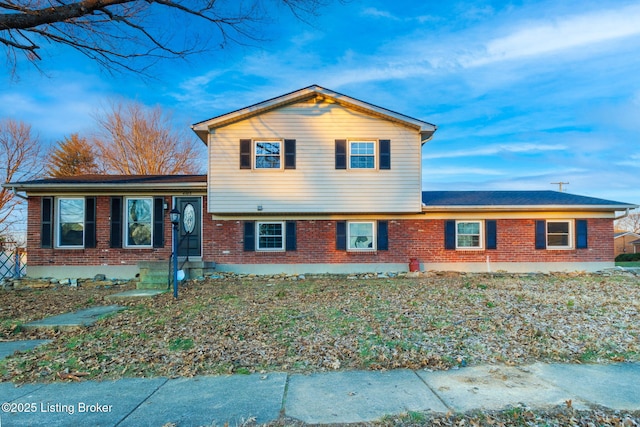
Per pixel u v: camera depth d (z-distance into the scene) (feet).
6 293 40.34
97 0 26.71
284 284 41.39
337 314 25.71
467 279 43.37
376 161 47.37
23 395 14.28
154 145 106.01
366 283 41.11
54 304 33.47
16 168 97.09
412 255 49.11
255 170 46.75
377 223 49.14
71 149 102.37
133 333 22.11
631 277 45.16
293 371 16.22
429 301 29.73
